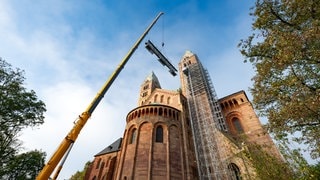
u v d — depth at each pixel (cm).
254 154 2455
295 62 1228
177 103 4666
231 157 3438
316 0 1191
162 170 3028
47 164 1656
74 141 1852
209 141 3975
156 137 3516
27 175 3531
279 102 1389
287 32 1259
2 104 2234
